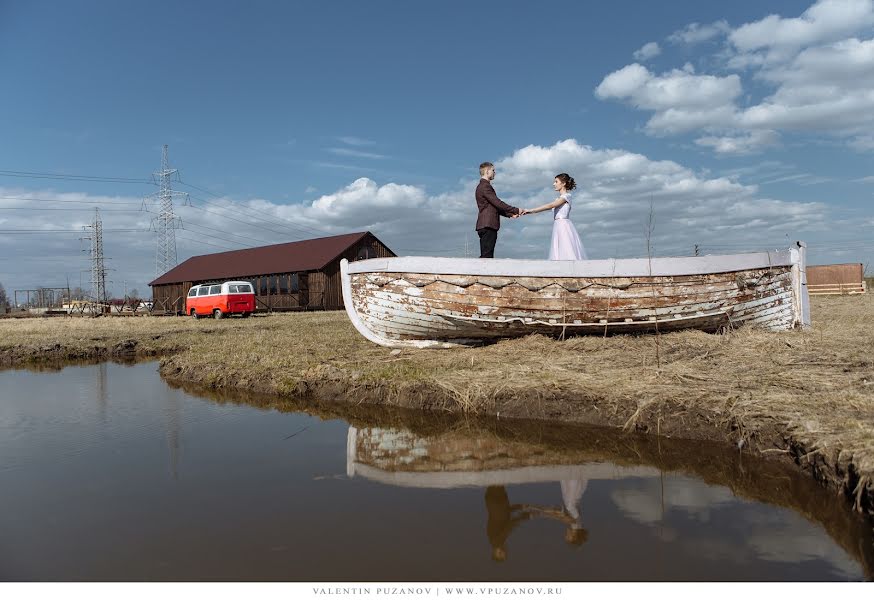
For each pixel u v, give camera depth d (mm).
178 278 44875
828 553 2826
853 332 8359
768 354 6637
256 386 7703
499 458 4547
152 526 3244
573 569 2674
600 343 7754
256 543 2998
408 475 4168
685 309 8047
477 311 7859
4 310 49219
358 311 8688
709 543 2949
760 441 4273
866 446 3418
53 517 3393
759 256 8469
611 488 3826
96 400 7324
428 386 6324
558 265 7766
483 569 2686
